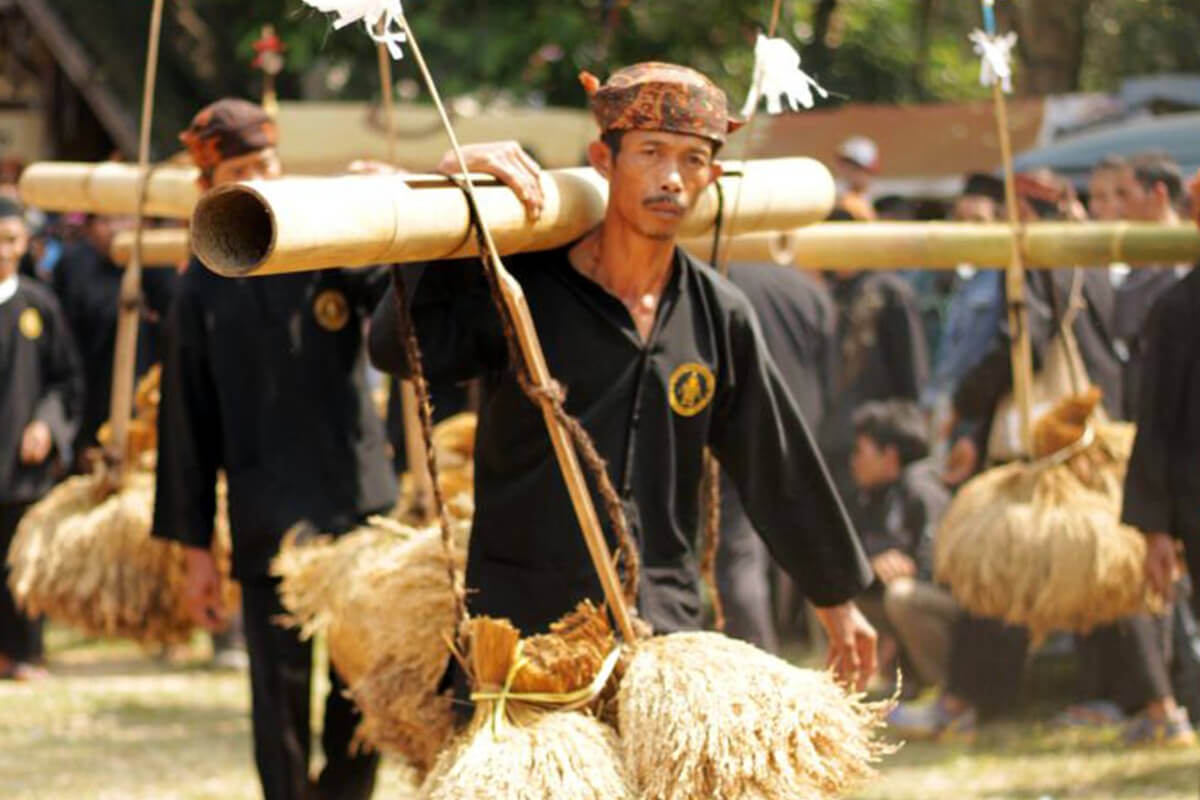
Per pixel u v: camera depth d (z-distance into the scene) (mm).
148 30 24484
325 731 8617
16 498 14195
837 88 26172
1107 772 10148
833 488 6355
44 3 24047
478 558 6133
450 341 6027
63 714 12617
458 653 5934
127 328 9523
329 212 4945
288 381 8461
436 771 5680
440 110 5488
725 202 6605
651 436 6023
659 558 6105
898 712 11500
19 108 25656
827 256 9359
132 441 10039
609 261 6012
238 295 8477
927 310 16047
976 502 9812
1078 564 9453
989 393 11594
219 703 13047
